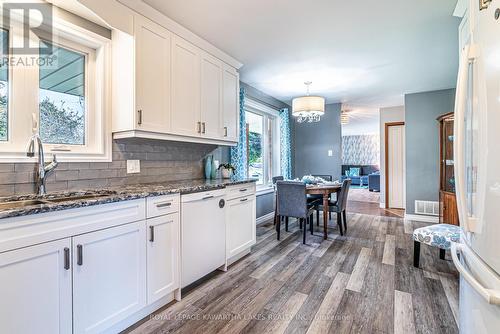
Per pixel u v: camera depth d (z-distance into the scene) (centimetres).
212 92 276
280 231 395
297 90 442
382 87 425
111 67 209
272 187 484
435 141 452
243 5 203
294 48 280
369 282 231
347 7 205
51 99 183
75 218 136
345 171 1150
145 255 174
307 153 579
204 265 225
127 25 193
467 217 99
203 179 301
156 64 214
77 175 192
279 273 250
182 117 239
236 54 295
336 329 168
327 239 357
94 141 206
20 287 117
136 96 198
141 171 240
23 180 165
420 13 212
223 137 292
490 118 81
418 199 469
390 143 586
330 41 263
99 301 148
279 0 196
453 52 288
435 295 208
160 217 185
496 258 78
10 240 114
